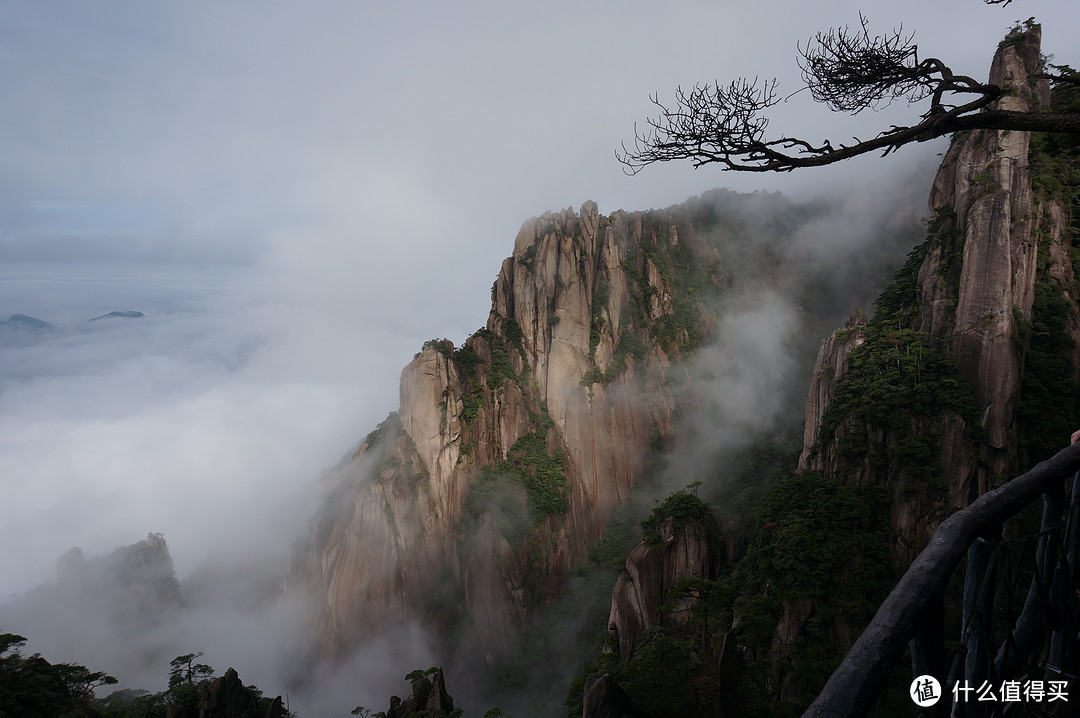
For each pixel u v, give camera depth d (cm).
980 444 5350
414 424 11675
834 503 5600
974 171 6016
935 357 5747
